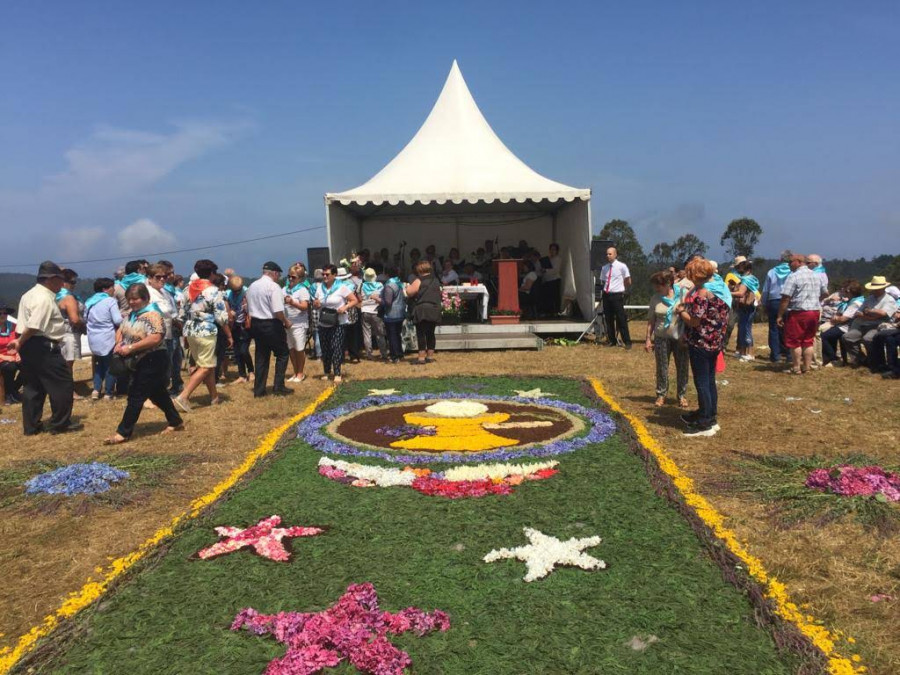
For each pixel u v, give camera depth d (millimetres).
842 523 4785
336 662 3186
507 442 7102
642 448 6543
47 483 5684
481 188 15242
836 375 10844
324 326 10742
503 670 3133
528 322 15961
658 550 4363
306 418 8258
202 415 8625
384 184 15586
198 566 4223
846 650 3287
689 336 7195
